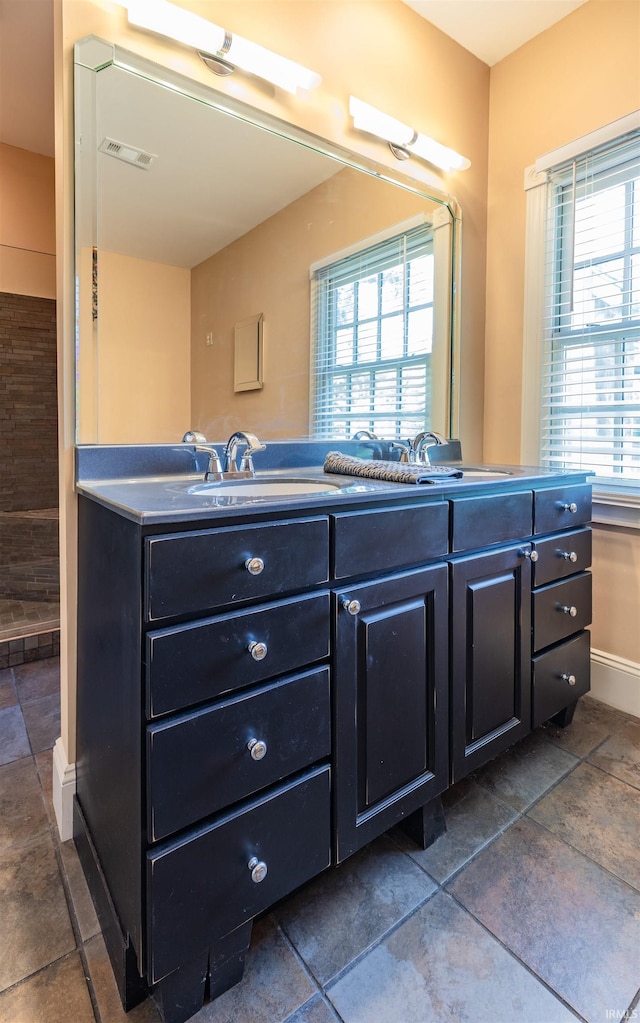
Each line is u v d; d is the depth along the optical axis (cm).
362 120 168
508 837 124
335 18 162
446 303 202
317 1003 87
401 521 108
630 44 167
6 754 158
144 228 134
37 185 272
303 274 168
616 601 184
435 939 98
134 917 79
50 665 223
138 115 130
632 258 174
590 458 189
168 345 141
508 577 136
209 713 80
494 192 211
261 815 87
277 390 166
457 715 123
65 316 122
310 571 93
